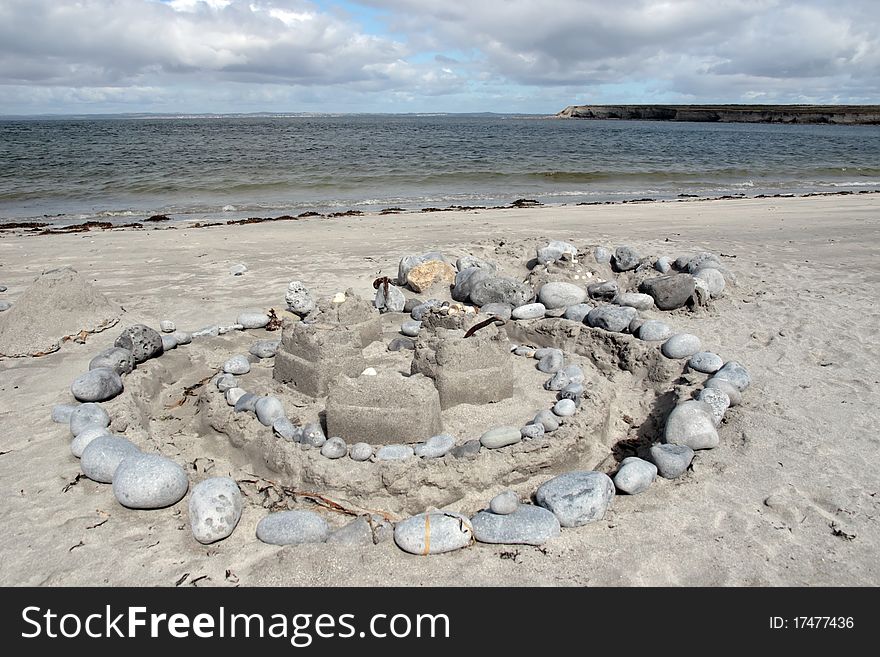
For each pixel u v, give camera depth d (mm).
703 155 35688
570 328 6500
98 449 4059
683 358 5754
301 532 3451
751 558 3348
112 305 7441
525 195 20516
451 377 4832
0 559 3377
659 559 3346
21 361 6074
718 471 4121
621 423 5082
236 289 8625
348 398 4293
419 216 15039
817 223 13516
